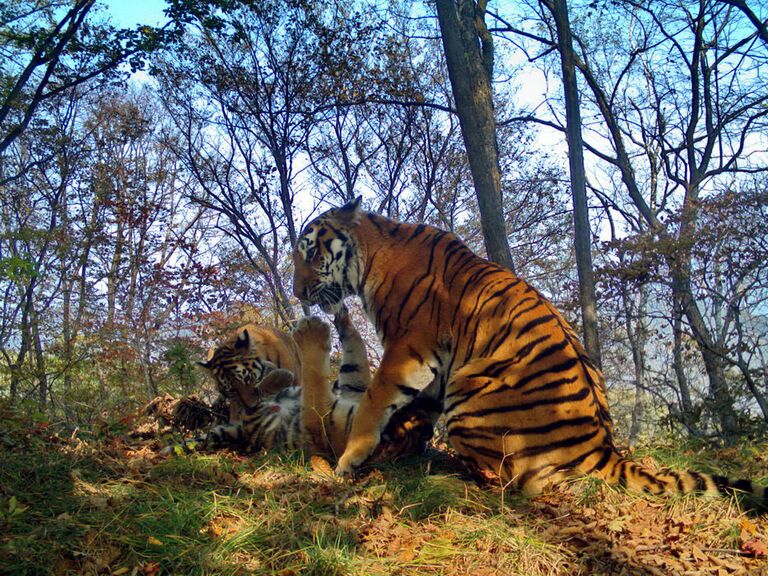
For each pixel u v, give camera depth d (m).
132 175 17.67
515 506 4.24
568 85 9.60
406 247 5.21
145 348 12.06
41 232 14.12
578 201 9.34
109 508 3.75
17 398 6.99
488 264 5.02
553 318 4.69
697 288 9.25
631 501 4.18
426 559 3.48
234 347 5.80
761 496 4.16
